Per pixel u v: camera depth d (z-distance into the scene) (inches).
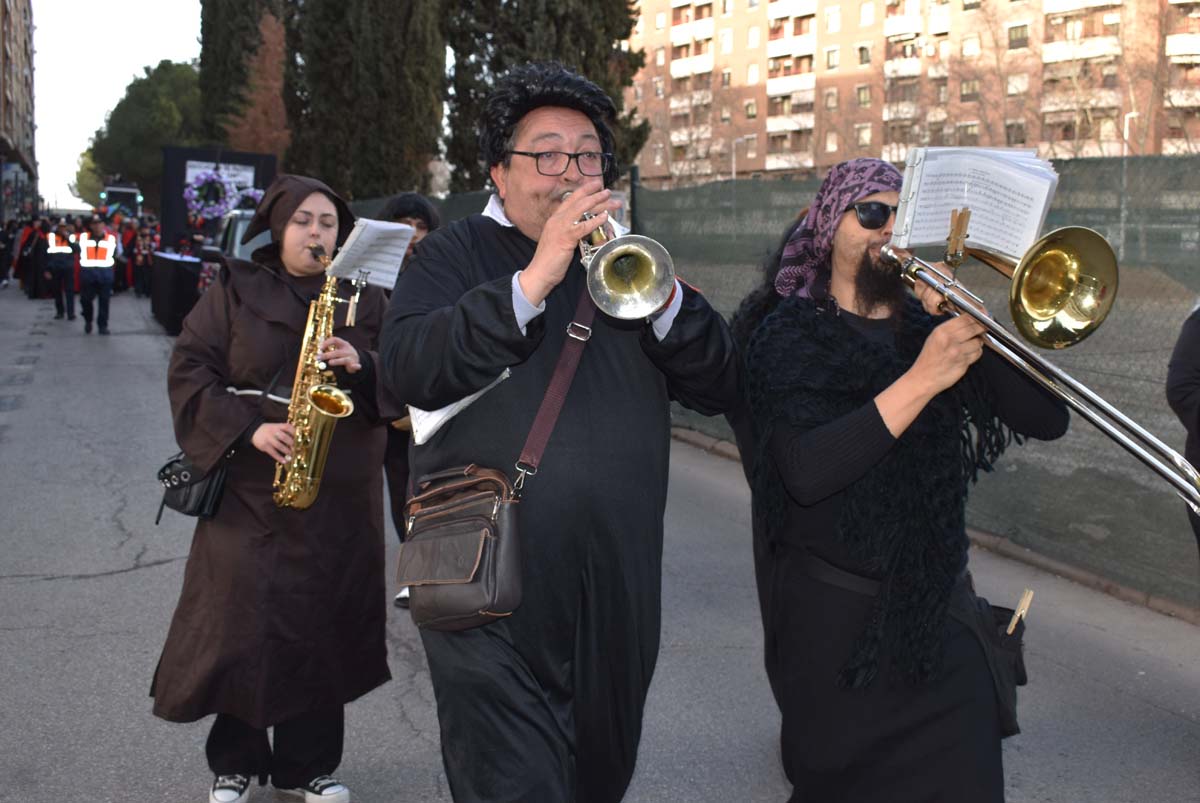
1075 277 83.2
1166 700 166.7
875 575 89.4
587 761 94.7
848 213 91.7
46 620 196.1
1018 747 152.0
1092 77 1551.4
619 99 594.6
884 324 94.8
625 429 90.7
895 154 2148.1
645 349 91.0
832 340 90.0
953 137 1936.5
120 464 323.6
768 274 99.7
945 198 83.3
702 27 3540.8
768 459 90.0
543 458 88.5
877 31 2933.1
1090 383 229.0
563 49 586.2
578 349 89.5
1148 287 216.4
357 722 159.0
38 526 256.7
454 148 650.8
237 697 124.3
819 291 95.1
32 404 428.5
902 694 87.7
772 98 3344.0
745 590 214.5
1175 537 203.8
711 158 3506.4
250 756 131.0
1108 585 214.4
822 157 2997.0
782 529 92.1
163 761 145.5
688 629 193.6
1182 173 208.1
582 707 92.4
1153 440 83.4
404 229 130.5
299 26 1434.5
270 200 131.5
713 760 147.6
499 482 87.2
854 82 3041.3
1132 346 219.6
